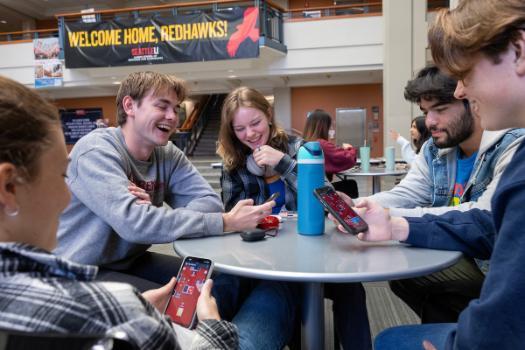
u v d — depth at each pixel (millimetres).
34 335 350
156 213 1091
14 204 396
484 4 513
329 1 11906
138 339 394
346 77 9680
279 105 10398
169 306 792
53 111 435
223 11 7441
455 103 1203
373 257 851
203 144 12547
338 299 1073
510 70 512
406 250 910
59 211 449
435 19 626
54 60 8734
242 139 1543
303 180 1064
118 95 1281
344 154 2703
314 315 943
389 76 6965
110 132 1274
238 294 1147
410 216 1074
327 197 1033
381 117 10023
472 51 532
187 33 7594
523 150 496
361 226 936
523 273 442
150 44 7754
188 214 1110
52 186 429
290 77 9688
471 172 1259
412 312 1917
